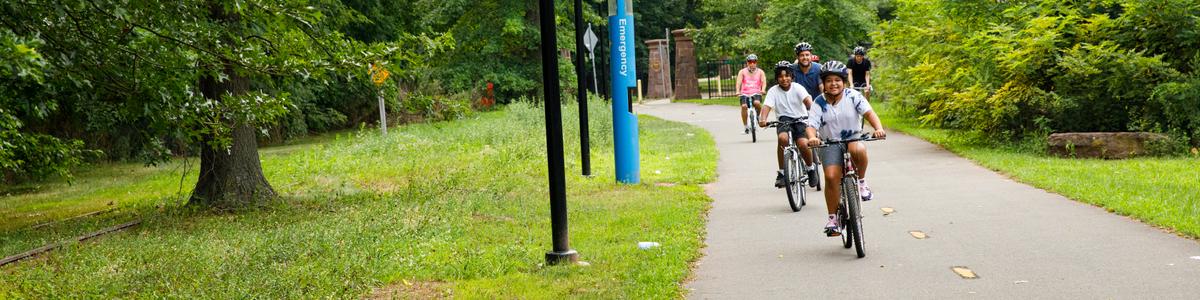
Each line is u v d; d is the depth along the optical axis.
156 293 6.63
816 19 37.59
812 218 9.52
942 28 17.25
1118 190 10.13
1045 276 6.62
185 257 7.94
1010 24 15.91
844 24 37.56
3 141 11.12
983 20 16.45
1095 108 14.98
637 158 13.05
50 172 12.95
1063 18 15.00
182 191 15.73
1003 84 15.59
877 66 23.88
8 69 6.88
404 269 7.35
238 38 10.89
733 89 45.66
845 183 7.59
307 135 30.39
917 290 6.38
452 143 21.22
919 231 8.53
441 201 11.05
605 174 14.22
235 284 6.71
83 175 21.11
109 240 9.62
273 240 8.66
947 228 8.62
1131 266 6.77
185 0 10.32
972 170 12.87
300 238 8.61
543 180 13.56
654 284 6.62
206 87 12.45
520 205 10.87
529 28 41.69
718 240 8.56
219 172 12.53
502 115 34.44
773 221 9.45
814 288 6.57
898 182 12.02
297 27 10.77
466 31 42.09
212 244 8.82
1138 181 10.75
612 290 6.47
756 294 6.47
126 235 10.31
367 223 9.41
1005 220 8.88
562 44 42.28
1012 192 10.63
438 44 11.79
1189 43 14.23
